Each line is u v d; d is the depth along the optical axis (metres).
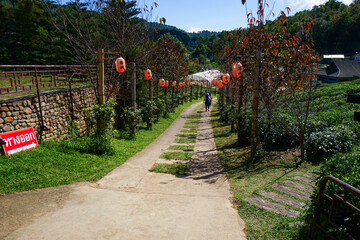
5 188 4.72
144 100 15.76
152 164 7.52
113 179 5.95
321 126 8.69
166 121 18.44
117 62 8.23
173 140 12.05
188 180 6.10
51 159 6.42
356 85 22.77
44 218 3.81
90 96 10.93
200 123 18.27
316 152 7.07
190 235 3.48
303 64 7.17
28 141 6.74
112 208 4.28
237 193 5.11
